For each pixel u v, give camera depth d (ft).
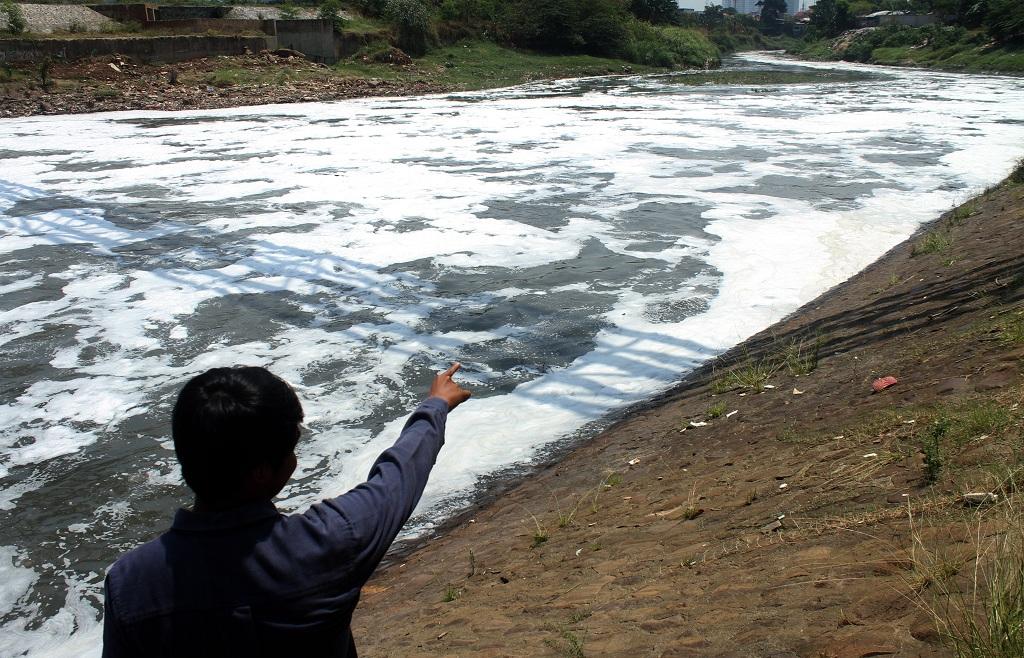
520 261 41.11
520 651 10.64
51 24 134.62
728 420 20.57
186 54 138.41
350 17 168.96
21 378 28.68
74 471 22.99
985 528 9.53
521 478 21.36
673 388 26.22
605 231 46.37
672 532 13.80
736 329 31.30
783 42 479.41
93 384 28.17
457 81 156.76
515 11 196.24
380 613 14.98
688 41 244.01
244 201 54.39
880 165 65.36
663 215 49.75
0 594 18.19
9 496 21.84
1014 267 25.44
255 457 5.73
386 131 88.48
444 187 58.39
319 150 75.00
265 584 5.58
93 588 18.38
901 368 19.48
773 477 14.74
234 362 29.76
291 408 6.06
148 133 87.61
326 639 5.82
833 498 12.59
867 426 15.76
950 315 22.95
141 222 49.34
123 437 24.80
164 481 22.52
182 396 5.85
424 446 6.63
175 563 5.57
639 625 10.28
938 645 7.70
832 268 38.45
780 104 118.21
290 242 44.65
